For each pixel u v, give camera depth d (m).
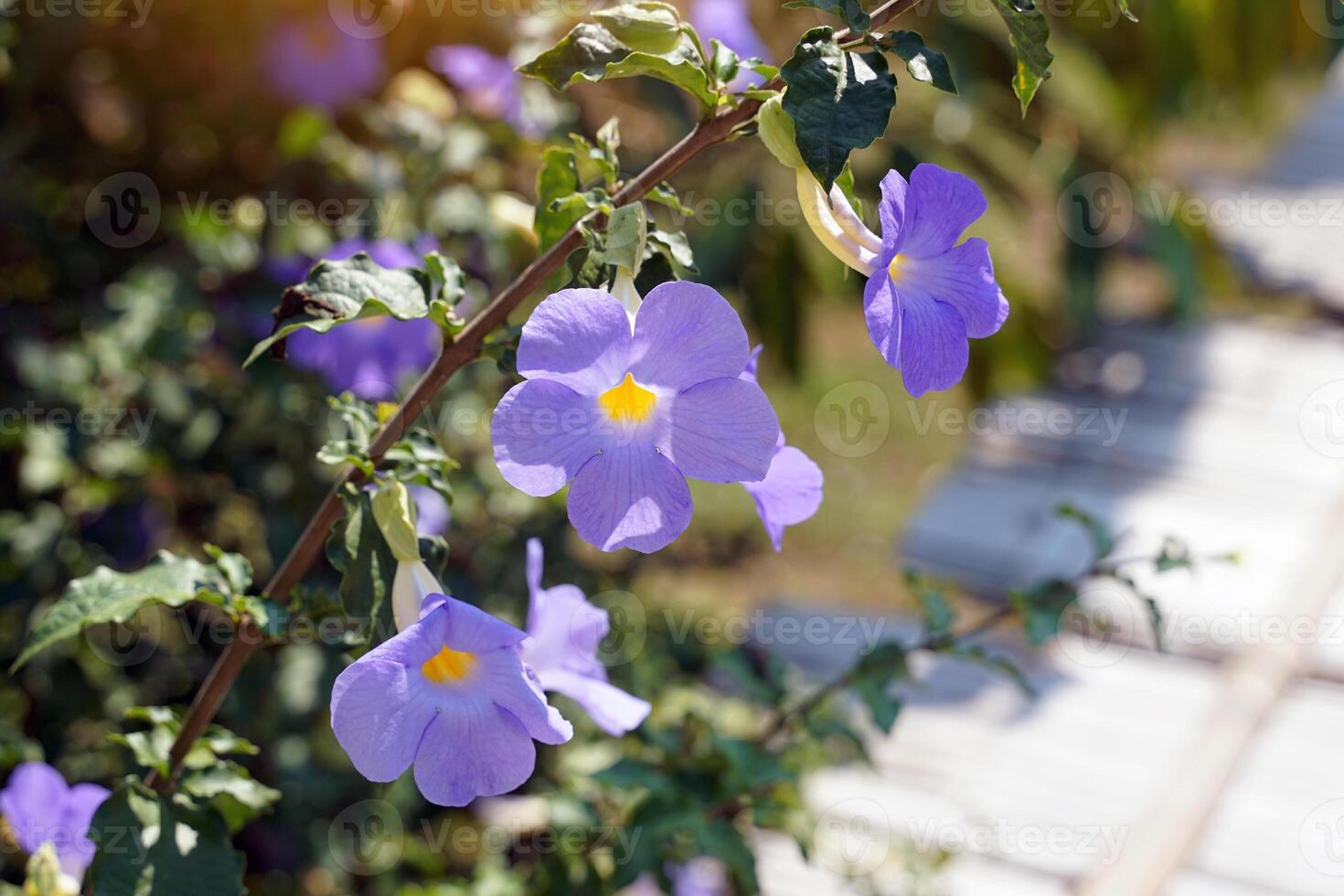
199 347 0.83
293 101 0.89
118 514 0.84
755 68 0.46
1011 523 1.41
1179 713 1.09
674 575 1.60
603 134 0.49
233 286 0.84
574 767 0.72
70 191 0.90
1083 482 1.49
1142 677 1.14
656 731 0.65
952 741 1.07
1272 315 1.88
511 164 0.89
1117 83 1.74
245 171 0.94
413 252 0.80
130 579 0.50
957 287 0.45
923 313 0.44
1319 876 0.91
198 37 0.88
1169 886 0.90
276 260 0.83
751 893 0.62
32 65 0.81
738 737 0.65
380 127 0.86
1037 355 1.72
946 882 0.86
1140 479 1.49
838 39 0.45
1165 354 1.79
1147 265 2.07
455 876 0.85
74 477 0.81
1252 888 0.90
